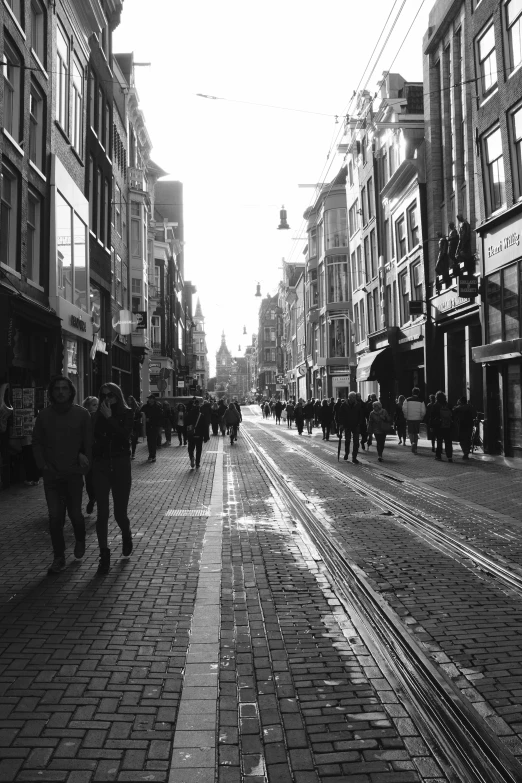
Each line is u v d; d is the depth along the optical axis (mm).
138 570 6625
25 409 13062
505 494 11609
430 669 4195
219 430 38062
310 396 60281
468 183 22172
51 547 7656
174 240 59406
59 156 18312
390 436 30219
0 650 4500
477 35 20500
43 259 16656
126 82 33500
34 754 3180
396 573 6574
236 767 3098
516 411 18078
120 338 29078
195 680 4020
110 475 6816
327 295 51156
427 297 26062
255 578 6398
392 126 27203
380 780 3006
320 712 3637
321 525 9047
